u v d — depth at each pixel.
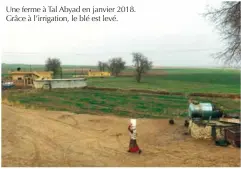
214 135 15.55
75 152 13.53
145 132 18.08
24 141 15.17
